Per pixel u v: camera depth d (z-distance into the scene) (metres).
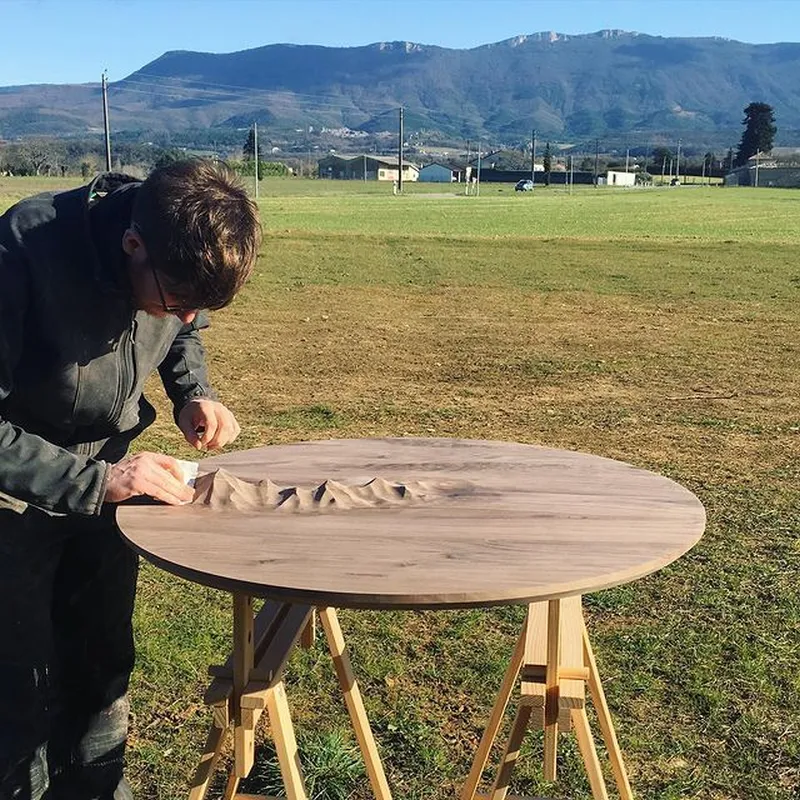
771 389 9.03
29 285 2.08
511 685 2.54
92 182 2.19
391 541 1.95
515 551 1.90
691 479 6.15
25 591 2.31
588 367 10.00
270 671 2.12
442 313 13.58
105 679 2.68
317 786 3.04
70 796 2.73
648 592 4.47
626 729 3.38
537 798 2.85
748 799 3.01
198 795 2.17
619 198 65.94
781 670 3.77
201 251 1.86
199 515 2.11
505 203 55.16
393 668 3.81
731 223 34.94
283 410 8.04
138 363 2.35
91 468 2.04
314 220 33.97
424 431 7.39
